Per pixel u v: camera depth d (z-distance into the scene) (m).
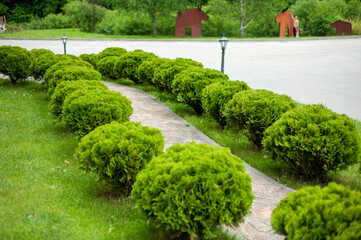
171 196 3.43
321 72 17.66
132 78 14.55
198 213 3.45
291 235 2.82
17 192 4.70
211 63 19.39
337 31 39.38
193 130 8.55
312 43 30.33
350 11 46.38
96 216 4.34
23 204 4.32
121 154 4.59
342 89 13.91
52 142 7.16
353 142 5.41
